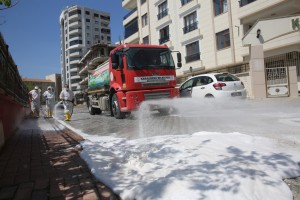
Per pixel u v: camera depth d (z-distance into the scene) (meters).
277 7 19.12
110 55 12.05
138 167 3.86
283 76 15.59
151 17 35.38
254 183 2.94
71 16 102.69
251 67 15.92
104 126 9.51
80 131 8.59
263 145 4.47
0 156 5.06
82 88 80.69
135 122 10.02
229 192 2.75
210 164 3.51
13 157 4.95
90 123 11.08
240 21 22.00
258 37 15.70
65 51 107.31
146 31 36.59
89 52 64.12
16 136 7.91
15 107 9.38
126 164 4.04
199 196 2.68
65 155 4.94
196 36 27.38
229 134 5.32
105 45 58.47
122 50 11.23
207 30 26.27
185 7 29.03
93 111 17.09
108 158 4.36
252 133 5.99
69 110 13.58
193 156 3.92
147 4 35.84
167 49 11.90
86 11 103.94
